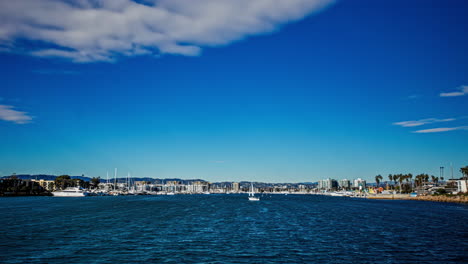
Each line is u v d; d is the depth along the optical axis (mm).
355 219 111812
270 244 63531
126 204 198000
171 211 143000
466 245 63781
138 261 50000
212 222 99625
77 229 82000
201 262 49719
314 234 76188
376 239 69750
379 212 144125
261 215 126000
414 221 105750
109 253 55125
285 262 49906
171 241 66125
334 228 87188
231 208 167625
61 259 50969
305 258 52469
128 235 73125
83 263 48625
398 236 73938
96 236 71500
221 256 53500
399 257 53500
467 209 163625
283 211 148750
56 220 102062
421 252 57281
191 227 87250
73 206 173500
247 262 49844
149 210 148375
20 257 52094
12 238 68375
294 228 86750
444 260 51875
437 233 78938
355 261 50750
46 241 65250
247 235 74125
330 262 50062
